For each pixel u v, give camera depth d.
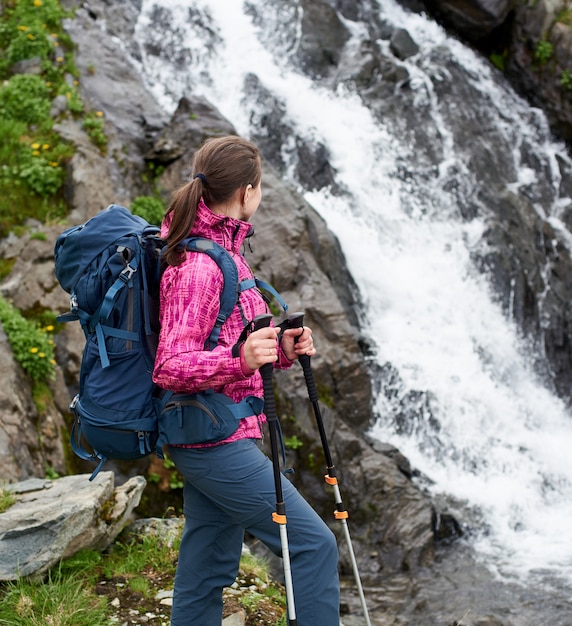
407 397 8.29
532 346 10.26
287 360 3.03
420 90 11.63
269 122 10.38
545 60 12.91
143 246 2.80
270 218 8.13
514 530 7.44
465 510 7.49
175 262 2.62
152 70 10.26
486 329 9.68
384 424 8.06
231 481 2.65
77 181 7.62
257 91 10.57
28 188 7.54
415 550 6.77
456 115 11.77
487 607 5.96
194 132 8.47
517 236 10.90
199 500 2.92
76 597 3.65
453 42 13.08
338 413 7.52
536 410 9.41
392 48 12.19
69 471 6.02
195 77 10.54
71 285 2.84
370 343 8.41
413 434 8.18
